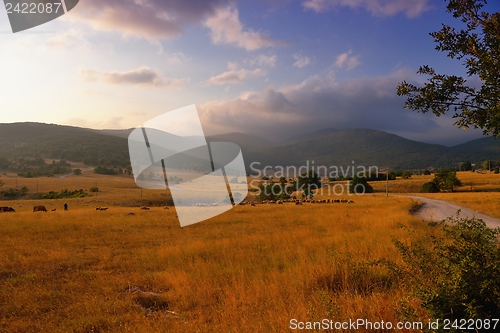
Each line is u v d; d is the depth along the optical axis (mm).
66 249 12125
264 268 8336
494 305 3539
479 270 3609
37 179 119375
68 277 8570
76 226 18234
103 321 5551
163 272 8648
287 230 16812
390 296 5242
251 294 5992
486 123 3404
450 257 4059
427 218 23000
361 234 12797
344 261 6949
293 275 6984
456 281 3607
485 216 24250
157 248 12328
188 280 7473
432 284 4328
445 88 3580
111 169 145625
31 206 48281
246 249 11312
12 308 6289
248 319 4844
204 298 6383
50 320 5758
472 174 122875
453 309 3559
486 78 3248
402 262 6883
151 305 6418
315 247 10516
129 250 12242
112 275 8766
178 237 15250
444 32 3586
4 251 11461
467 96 3578
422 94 3717
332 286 6289
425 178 115438
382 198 51469
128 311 6012
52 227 17312
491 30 3258
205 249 11523
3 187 94938
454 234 4258
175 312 5871
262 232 16297
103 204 53094
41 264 9852
